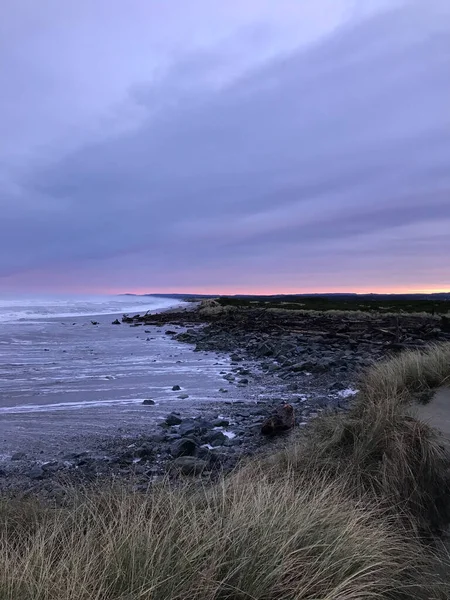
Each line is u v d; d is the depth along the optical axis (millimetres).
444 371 7672
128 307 83188
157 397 11711
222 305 67500
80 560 2502
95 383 13703
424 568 3396
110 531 2842
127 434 8352
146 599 2279
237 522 2992
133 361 18625
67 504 4305
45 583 2287
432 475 4621
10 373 15281
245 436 8000
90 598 2182
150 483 4984
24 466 6676
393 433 4996
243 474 4711
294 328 31016
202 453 6980
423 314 42906
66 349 22453
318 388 12461
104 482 5195
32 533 3564
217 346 23859
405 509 4258
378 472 4625
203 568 2561
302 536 2955
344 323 32656
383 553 3258
